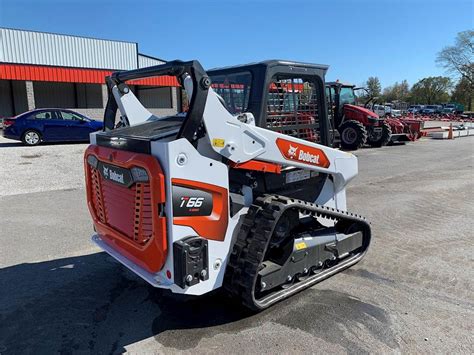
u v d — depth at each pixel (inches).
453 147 625.3
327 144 147.6
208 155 107.9
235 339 113.5
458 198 281.1
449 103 2952.8
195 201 104.3
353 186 323.9
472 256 173.6
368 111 587.8
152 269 107.6
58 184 324.5
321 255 143.9
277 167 127.3
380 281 149.9
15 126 556.4
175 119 135.3
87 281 153.3
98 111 935.0
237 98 130.8
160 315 127.7
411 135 705.6
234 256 117.9
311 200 149.5
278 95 129.3
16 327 122.0
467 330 117.3
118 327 121.3
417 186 322.3
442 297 137.6
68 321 125.0
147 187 103.5
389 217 235.5
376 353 106.8
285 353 107.0
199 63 100.1
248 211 122.8
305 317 124.6
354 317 124.6
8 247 188.4
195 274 103.5
